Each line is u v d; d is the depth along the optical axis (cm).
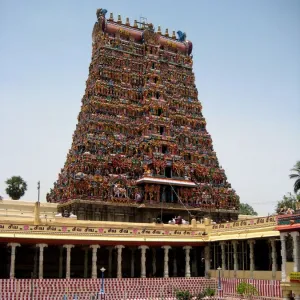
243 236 7150
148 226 8019
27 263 7644
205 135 11181
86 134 9594
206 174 10712
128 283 6938
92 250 7494
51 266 7794
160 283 7175
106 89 10188
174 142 10175
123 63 10656
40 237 6769
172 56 11638
